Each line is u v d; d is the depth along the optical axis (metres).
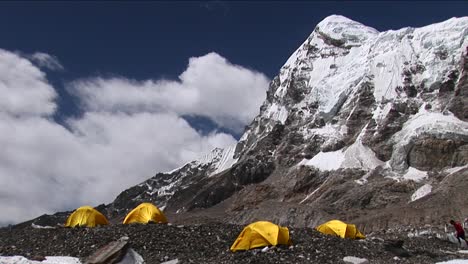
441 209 131.12
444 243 46.47
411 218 129.25
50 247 32.12
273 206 167.88
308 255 32.69
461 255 39.31
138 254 29.95
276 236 34.00
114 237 33.50
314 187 198.75
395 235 59.78
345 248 35.66
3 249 31.69
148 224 38.94
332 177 196.62
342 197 174.75
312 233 39.16
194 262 30.03
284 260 31.22
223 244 34.56
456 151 181.50
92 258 28.33
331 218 147.38
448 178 159.00
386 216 135.25
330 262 31.70
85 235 34.38
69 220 43.34
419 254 38.25
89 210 43.84
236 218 166.62
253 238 33.88
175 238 34.53
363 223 134.38
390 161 191.75
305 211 154.25
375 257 34.88
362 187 177.25
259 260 30.94
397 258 35.31
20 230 37.91
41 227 39.25
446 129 191.00
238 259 31.28
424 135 192.62
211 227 38.44
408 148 192.25
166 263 29.48
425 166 183.38
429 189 161.88
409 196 163.88
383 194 167.75
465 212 124.44
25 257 28.31
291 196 199.75
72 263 27.84
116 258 28.39
